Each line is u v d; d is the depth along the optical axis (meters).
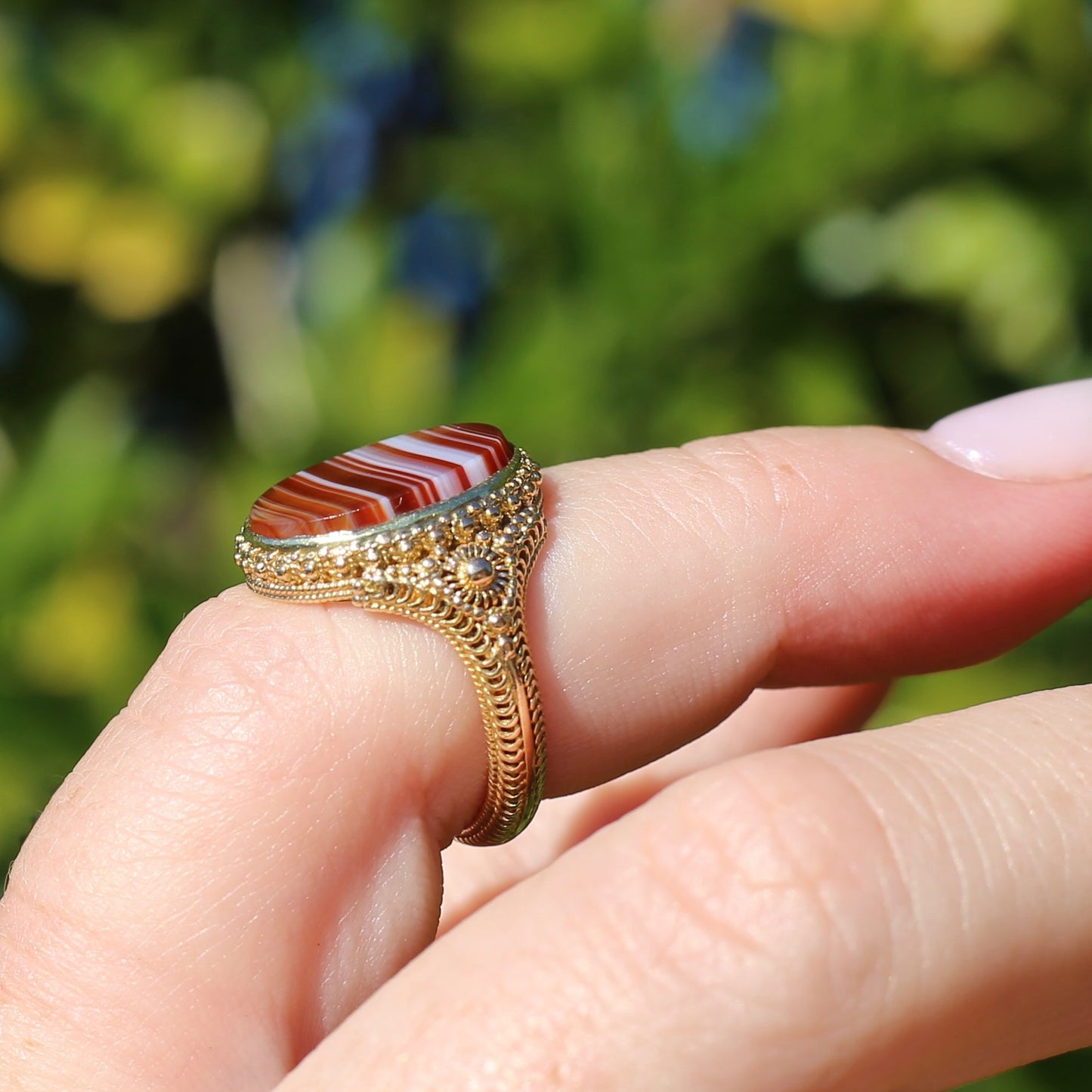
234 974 0.16
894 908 0.15
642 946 0.14
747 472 0.17
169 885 0.16
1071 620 0.20
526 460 0.17
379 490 0.16
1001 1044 0.15
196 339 0.24
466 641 0.16
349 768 0.16
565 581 0.16
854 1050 0.14
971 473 0.17
